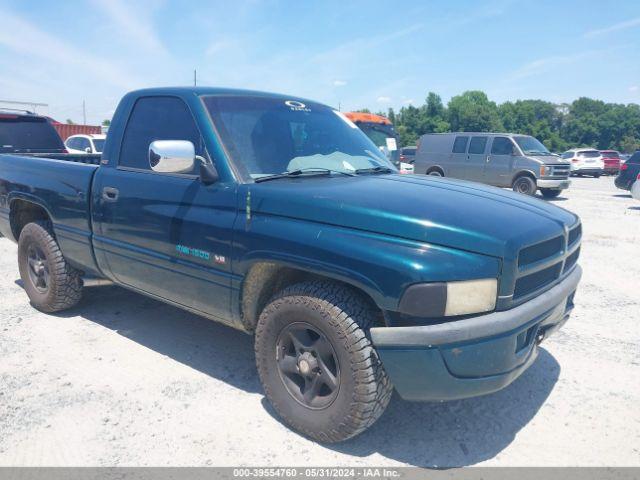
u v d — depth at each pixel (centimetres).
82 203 411
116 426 299
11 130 795
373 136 1512
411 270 242
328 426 275
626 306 535
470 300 247
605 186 2275
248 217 300
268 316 296
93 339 420
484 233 253
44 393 333
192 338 429
